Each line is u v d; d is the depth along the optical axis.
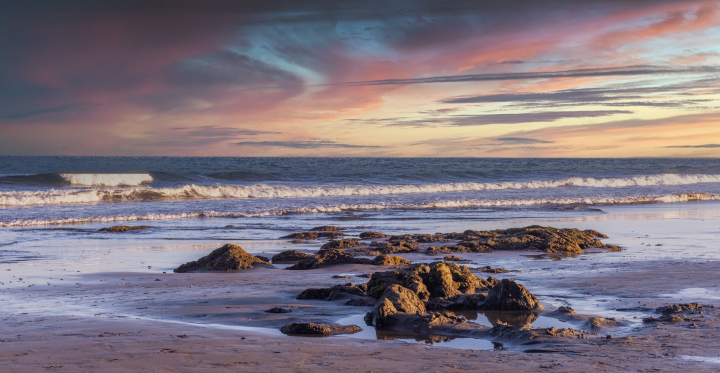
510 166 89.06
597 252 15.84
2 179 40.62
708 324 7.28
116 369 5.37
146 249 17.36
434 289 9.50
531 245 16.56
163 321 7.90
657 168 82.81
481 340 6.92
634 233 20.39
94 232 21.59
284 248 17.50
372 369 5.42
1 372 5.23
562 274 11.98
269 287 10.92
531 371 5.30
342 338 6.95
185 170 67.81
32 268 13.62
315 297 9.79
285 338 6.90
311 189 39.31
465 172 59.56
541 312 8.48
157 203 32.59
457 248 16.19
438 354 6.05
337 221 25.53
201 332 7.16
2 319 7.96
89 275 12.51
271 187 39.59
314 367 5.49
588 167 86.00
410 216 27.62
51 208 29.44
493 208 31.70
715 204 34.59
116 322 7.77
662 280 10.94
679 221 24.73
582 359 5.73
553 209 31.00
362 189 40.41
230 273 12.91
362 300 9.22
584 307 8.71
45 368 5.39
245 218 26.94
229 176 51.56
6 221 24.11
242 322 7.92
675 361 5.57
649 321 7.55
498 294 8.93
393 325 7.67
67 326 7.48
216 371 5.34
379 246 16.98
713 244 17.30
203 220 26.05
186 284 11.27
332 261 14.04
